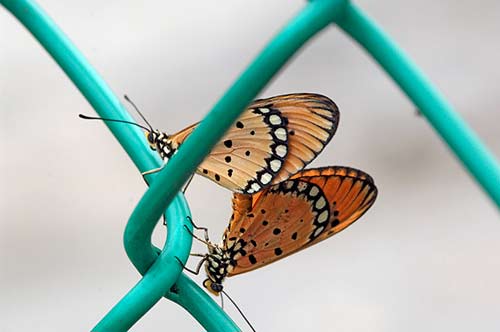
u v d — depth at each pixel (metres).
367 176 0.43
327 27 0.37
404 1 0.94
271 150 0.43
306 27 0.37
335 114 0.42
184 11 0.91
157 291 0.40
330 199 0.43
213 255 0.44
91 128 0.83
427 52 0.90
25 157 0.82
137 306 0.40
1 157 0.82
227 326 0.41
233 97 0.37
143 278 0.40
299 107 0.43
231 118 0.37
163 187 0.39
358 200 0.43
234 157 0.43
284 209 0.43
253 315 0.74
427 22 0.92
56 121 0.84
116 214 0.79
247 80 0.37
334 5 0.37
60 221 0.79
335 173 0.43
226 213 0.76
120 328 0.40
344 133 0.85
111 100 0.42
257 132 0.43
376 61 0.37
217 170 0.44
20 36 0.87
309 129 0.43
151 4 0.92
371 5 0.94
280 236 0.43
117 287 0.75
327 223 0.43
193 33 0.90
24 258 0.77
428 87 0.37
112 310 0.40
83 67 0.42
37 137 0.83
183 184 0.39
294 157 0.43
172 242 0.41
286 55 0.37
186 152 0.38
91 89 0.42
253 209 0.43
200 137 0.38
